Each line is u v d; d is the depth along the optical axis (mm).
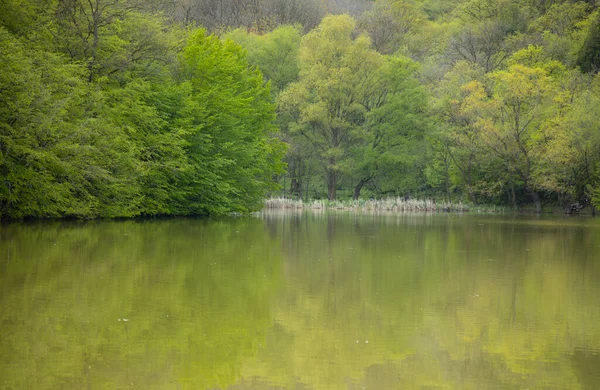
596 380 8352
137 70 34625
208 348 9383
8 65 24172
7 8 27078
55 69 26734
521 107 55781
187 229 27891
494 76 55219
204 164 36812
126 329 10156
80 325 10289
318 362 8898
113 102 31125
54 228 25516
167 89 35312
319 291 13781
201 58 38438
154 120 33031
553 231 32312
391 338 10148
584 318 11586
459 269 17344
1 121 24375
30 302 11711
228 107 38719
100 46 31828
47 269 15266
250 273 15805
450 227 34156
